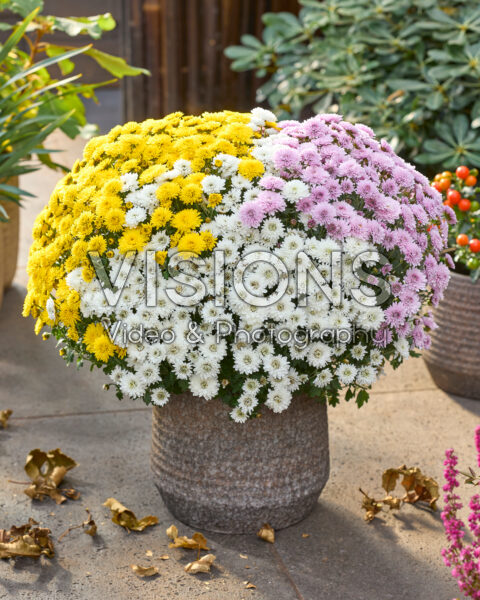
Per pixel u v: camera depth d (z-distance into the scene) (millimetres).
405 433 3131
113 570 2328
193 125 2418
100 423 3186
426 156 3805
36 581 2273
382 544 2475
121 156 2322
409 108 4113
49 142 7199
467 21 3912
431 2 4070
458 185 3309
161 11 5992
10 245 4332
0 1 3957
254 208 2084
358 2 4238
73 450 2973
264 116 2445
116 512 2512
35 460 2789
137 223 2164
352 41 4301
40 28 4035
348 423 3199
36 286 2322
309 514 2600
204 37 6074
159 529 2523
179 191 2137
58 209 2318
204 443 2354
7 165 3576
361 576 2326
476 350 3275
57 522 2543
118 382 2207
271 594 2240
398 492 2766
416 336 2291
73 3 8250
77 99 4137
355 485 2781
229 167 2182
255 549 2428
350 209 2174
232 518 2434
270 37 4848
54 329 2367
